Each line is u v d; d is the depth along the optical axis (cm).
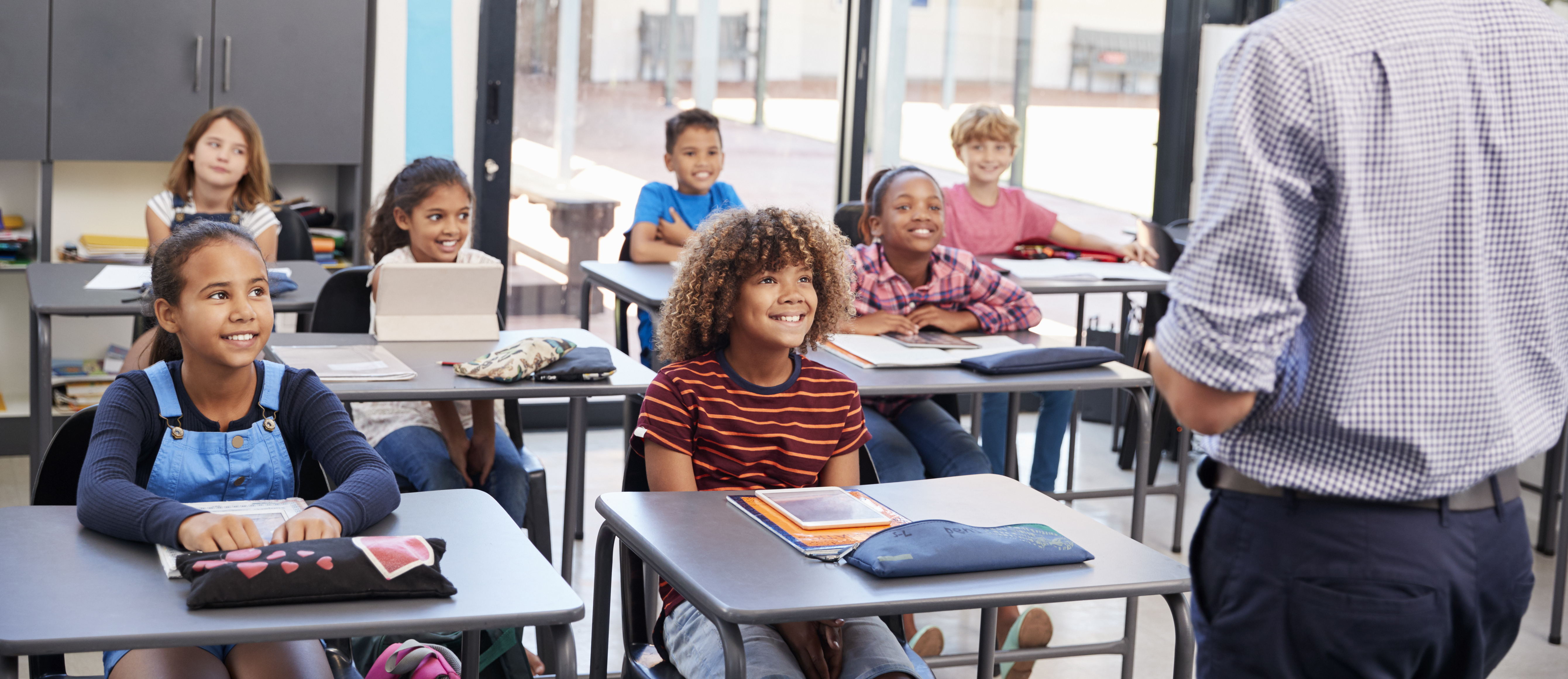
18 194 430
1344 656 131
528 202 466
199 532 151
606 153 474
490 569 155
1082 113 523
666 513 177
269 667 162
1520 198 126
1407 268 123
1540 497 445
